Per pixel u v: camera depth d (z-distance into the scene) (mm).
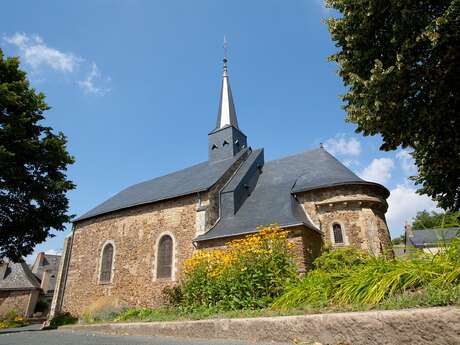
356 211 12578
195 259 8453
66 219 14914
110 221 18438
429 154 8344
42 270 42031
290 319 4324
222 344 4555
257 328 4727
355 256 8281
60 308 18547
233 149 19516
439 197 9750
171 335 6312
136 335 7180
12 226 13578
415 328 3141
